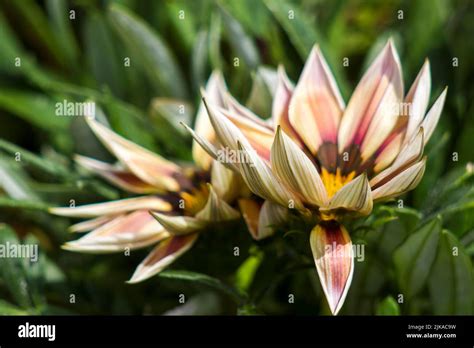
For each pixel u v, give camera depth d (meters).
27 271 0.54
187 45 0.62
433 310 0.52
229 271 0.52
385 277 0.52
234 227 0.51
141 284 0.55
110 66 0.61
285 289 0.56
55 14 0.63
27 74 0.61
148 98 0.61
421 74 0.49
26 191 0.55
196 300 0.53
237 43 0.58
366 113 0.50
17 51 0.63
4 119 0.64
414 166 0.47
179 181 0.52
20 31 0.65
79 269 0.56
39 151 0.64
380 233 0.51
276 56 0.58
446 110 0.56
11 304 0.54
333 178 0.49
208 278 0.50
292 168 0.47
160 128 0.57
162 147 0.57
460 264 0.51
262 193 0.48
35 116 0.61
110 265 0.56
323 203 0.48
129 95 0.61
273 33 0.58
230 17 0.58
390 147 0.49
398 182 0.47
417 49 0.59
